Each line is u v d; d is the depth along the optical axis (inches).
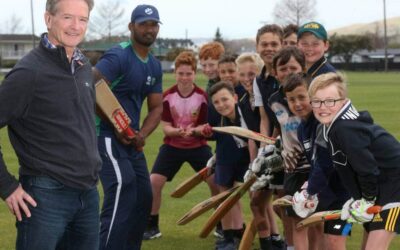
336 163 165.2
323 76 161.2
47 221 141.9
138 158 214.5
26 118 140.6
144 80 214.4
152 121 220.4
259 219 222.1
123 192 204.7
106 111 198.7
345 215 163.6
